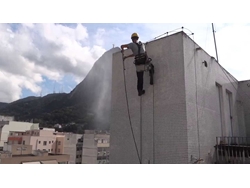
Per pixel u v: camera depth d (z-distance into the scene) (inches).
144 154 246.8
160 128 240.1
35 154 1136.8
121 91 292.7
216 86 338.6
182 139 219.1
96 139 1640.0
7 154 995.3
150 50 272.4
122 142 272.2
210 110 287.6
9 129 2062.0
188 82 239.0
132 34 242.4
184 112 223.9
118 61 309.6
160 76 254.4
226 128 324.5
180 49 243.4
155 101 252.1
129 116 273.1
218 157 273.6
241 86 436.5
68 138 1747.0
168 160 224.2
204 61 295.3
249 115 418.0
